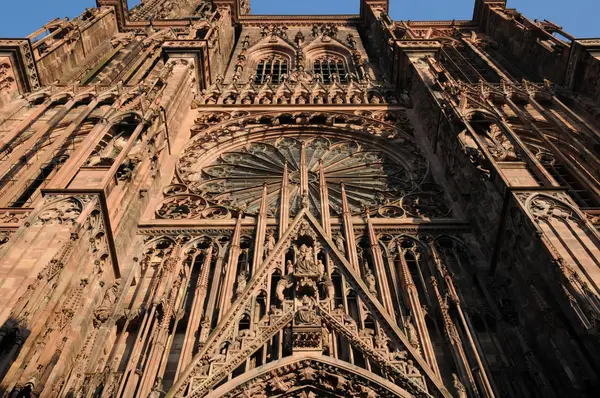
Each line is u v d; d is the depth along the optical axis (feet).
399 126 107.96
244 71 153.99
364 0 186.60
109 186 69.87
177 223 77.87
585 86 110.22
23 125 93.81
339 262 66.49
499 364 55.57
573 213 60.90
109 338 59.67
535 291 56.80
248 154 104.53
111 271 66.64
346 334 55.11
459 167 83.30
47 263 53.72
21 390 46.47
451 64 147.54
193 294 67.41
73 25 143.84
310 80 135.03
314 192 90.33
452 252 73.26
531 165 71.05
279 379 51.06
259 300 63.57
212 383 50.60
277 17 192.34
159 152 90.68
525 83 105.40
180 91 108.17
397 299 64.23
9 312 48.08
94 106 91.81
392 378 51.42
